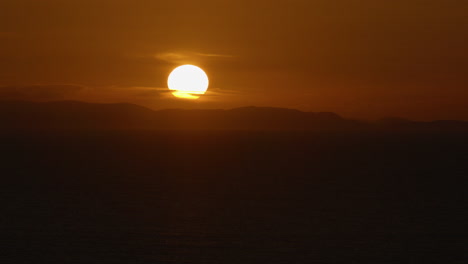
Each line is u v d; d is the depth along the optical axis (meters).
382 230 107.81
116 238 99.81
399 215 122.12
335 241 99.25
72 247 94.12
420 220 116.69
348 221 115.31
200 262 86.94
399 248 95.69
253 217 118.50
